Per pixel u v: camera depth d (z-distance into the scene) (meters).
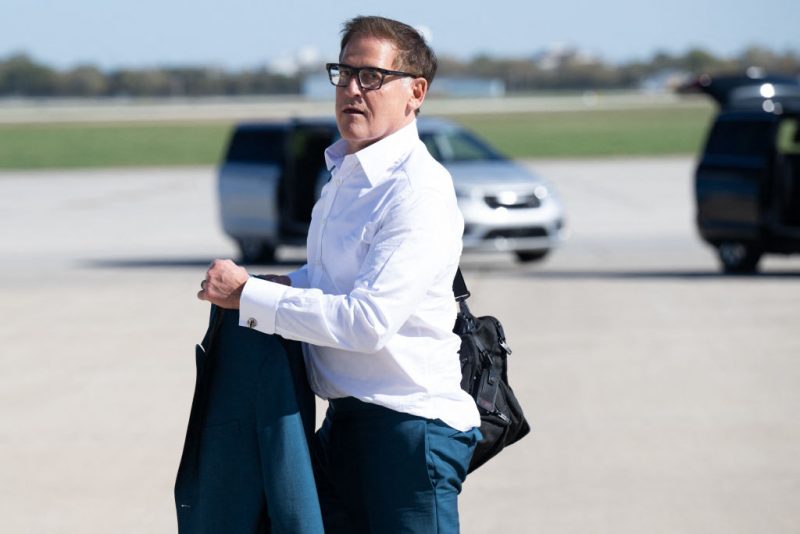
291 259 34.03
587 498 10.67
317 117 33.31
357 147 5.96
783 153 27.14
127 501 10.84
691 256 31.50
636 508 10.36
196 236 40.28
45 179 70.69
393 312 5.57
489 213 28.20
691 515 10.16
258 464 5.82
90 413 14.01
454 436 5.88
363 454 5.87
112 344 18.52
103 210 50.66
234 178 32.75
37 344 18.61
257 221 32.12
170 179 69.31
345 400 5.93
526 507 10.46
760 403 13.96
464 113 168.88
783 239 25.92
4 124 156.12
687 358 16.61
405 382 5.82
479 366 6.28
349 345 5.59
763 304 21.53
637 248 33.84
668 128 118.19
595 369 15.95
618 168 70.12
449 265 5.77
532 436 12.71
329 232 5.90
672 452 12.03
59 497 10.94
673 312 20.72
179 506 6.02
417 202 5.64
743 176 26.48
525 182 28.80
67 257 33.81
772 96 33.62
